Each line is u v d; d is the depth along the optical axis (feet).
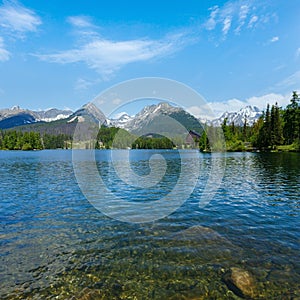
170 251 27.53
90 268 24.23
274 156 179.83
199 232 32.99
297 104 258.98
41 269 24.09
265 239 30.42
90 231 34.01
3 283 21.76
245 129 355.97
